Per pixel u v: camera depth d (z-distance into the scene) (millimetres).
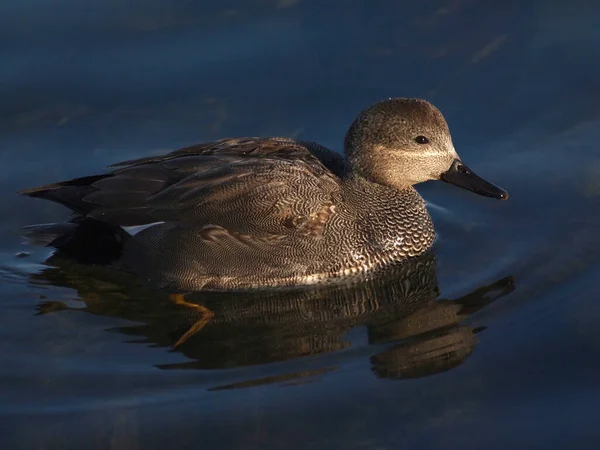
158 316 12805
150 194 13359
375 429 10555
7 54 17172
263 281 13227
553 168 15242
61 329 12484
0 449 10445
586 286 12750
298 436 10492
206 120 16312
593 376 11156
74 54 17219
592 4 17828
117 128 16234
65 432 10641
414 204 13859
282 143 13953
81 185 13875
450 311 12539
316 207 13180
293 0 17969
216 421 10727
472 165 15422
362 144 13570
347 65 17016
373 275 13547
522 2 17922
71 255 13930
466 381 11203
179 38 17500
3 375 11547
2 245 14312
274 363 11688
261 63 17109
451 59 17047
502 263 13477
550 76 16672
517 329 12031
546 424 10523
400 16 17891
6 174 15516
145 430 10625
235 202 13062
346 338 12172
